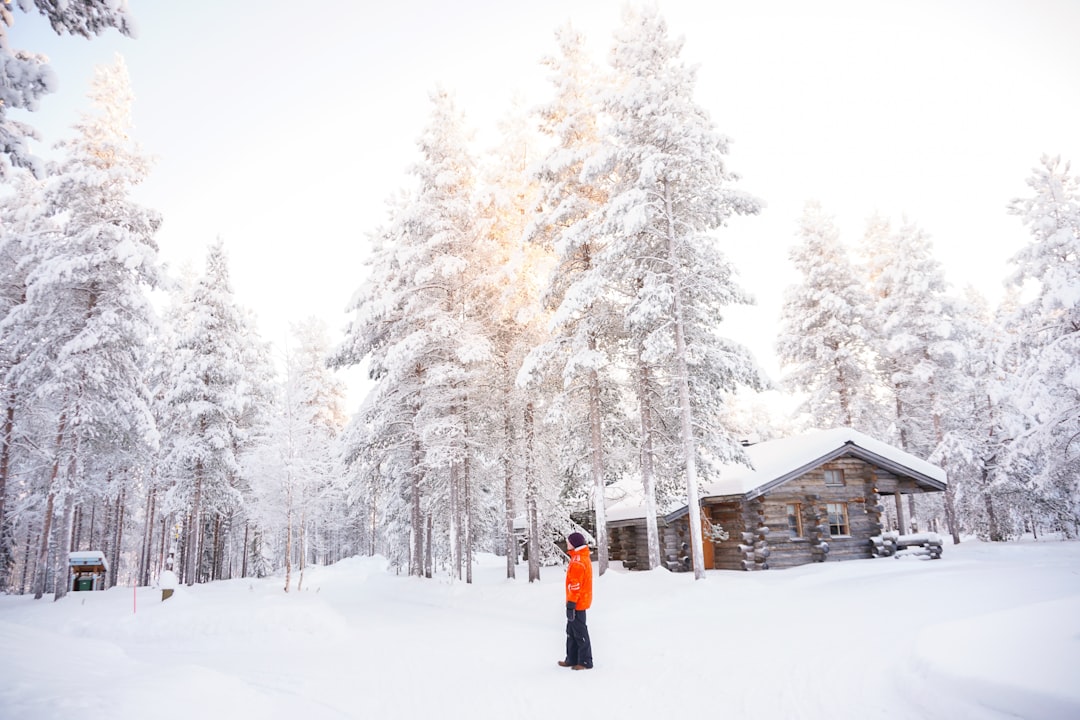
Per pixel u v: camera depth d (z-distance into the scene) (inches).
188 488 1220.5
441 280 976.3
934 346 1259.8
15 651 322.0
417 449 1074.1
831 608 488.1
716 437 740.0
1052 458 959.0
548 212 855.1
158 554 1833.2
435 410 984.3
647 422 771.4
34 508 1194.0
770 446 1066.1
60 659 325.4
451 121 993.5
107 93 999.0
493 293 969.5
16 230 1100.5
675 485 832.3
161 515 1514.5
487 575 1126.4
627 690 319.9
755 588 625.9
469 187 1001.5
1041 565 626.5
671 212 738.8
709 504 971.3
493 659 423.8
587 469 898.1
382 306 1002.7
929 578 582.2
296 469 992.2
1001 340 1044.5
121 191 990.4
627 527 1089.4
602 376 814.5
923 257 1334.9
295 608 607.5
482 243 981.2
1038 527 1305.4
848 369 1344.7
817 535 907.4
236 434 1230.3
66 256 927.7
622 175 794.8
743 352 730.2
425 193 989.8
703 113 753.6
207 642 547.2
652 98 745.0
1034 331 996.6
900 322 1300.4
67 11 281.4
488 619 650.8
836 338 1344.7
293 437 1001.5
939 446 1201.4
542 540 1029.8
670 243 732.7
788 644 378.6
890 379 1347.2
